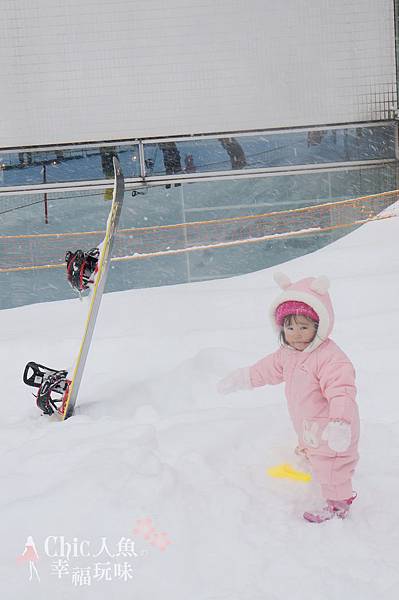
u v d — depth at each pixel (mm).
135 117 9742
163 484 2254
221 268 10070
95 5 9578
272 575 1860
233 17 9625
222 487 2330
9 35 9578
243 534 2078
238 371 2557
